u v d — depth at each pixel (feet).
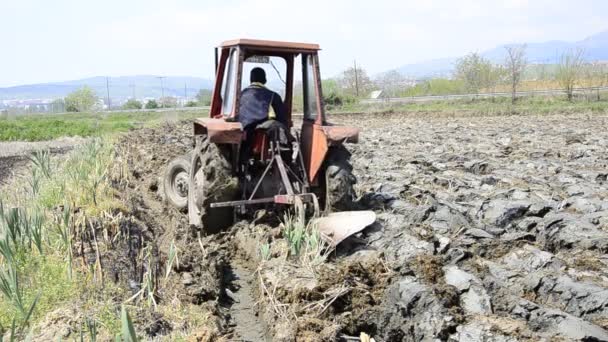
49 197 24.52
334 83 140.05
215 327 15.33
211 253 20.30
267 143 22.26
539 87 136.15
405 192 27.63
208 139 21.58
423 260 17.66
